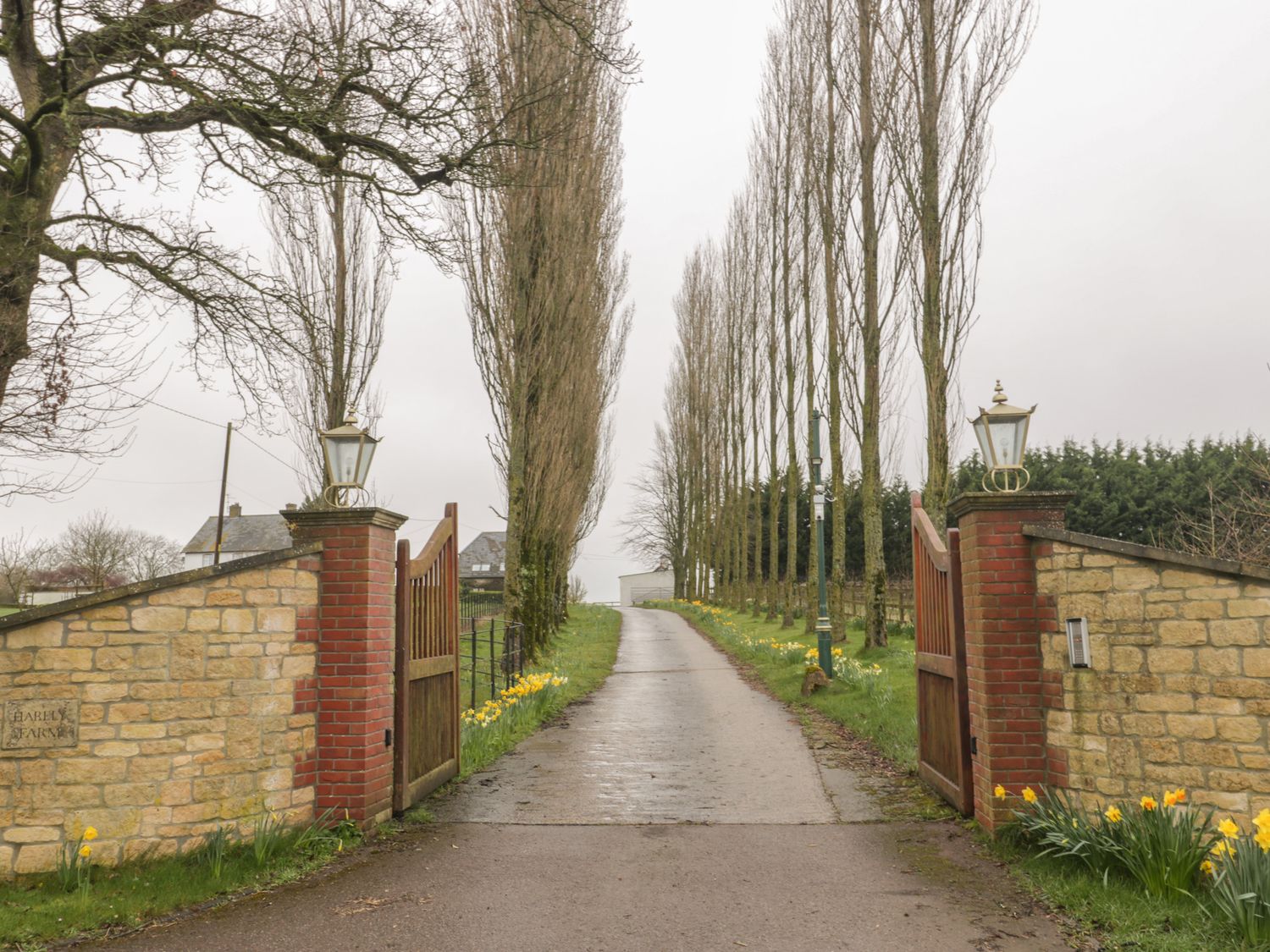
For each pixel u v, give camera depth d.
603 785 8.59
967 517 6.77
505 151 16.44
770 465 34.66
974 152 16.05
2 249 7.26
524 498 18.11
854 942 4.62
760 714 13.49
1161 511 34.47
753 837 6.73
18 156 7.83
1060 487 36.88
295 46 8.17
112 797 5.83
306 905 5.25
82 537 42.47
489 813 7.49
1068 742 6.09
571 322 19.02
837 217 21.45
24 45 7.93
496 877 5.78
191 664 6.11
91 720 5.84
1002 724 6.32
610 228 24.00
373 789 6.74
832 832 6.84
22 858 5.68
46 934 4.69
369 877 5.78
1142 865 5.01
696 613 43.97
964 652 7.03
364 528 6.76
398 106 8.80
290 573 6.56
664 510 65.19
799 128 25.19
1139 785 5.67
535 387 18.25
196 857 5.89
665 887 5.56
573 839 6.69
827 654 15.39
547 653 23.00
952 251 16.14
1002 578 6.43
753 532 51.22
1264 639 5.21
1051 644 6.24
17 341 7.32
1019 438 6.66
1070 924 4.79
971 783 6.95
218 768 6.12
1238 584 5.33
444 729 8.63
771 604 34.72
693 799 8.01
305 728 6.56
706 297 45.09
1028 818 5.95
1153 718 5.62
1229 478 32.94
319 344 9.98
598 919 5.00
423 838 6.73
